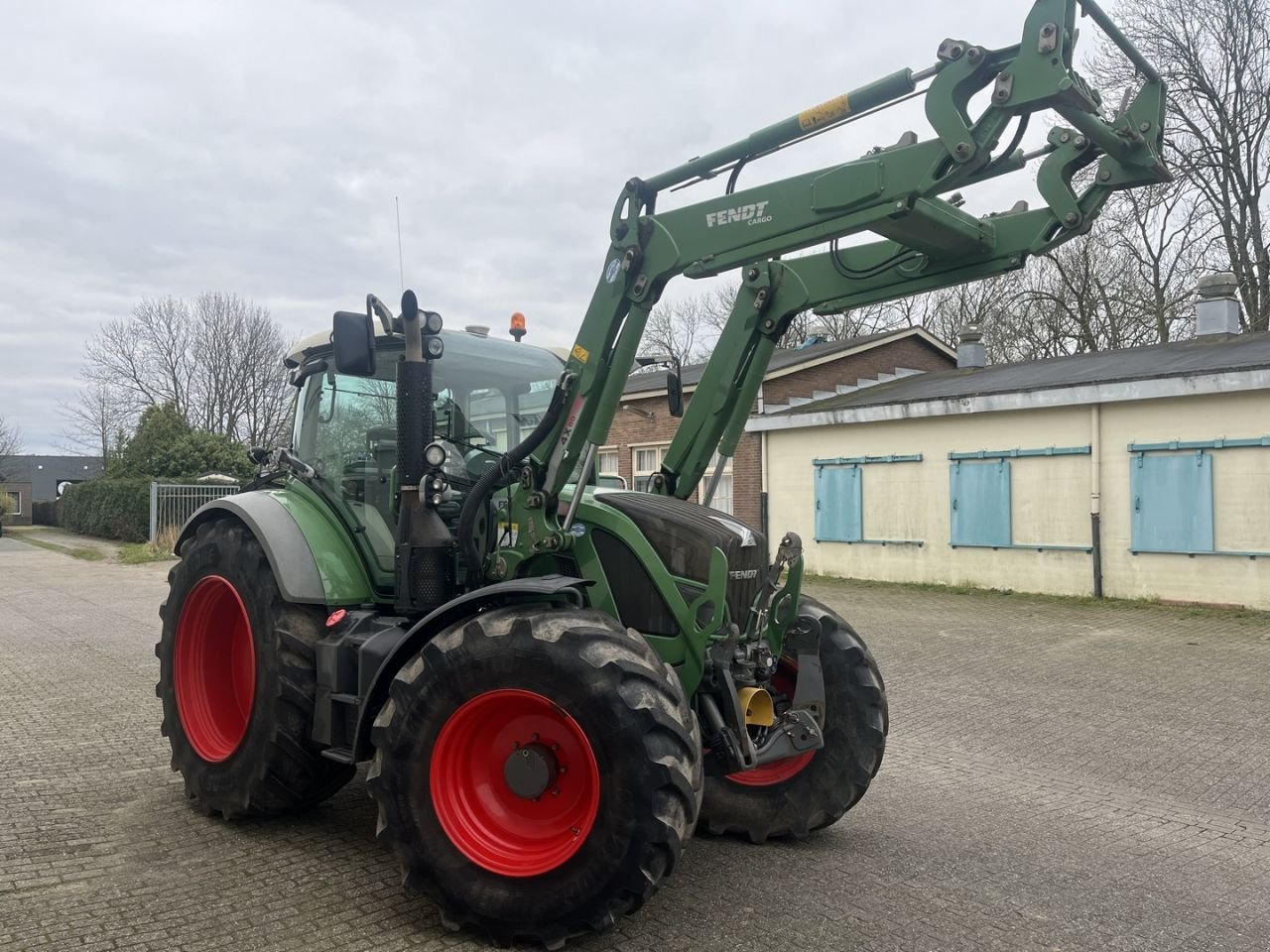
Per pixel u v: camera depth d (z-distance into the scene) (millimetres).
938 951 3236
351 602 4266
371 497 4508
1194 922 3520
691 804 3123
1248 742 6230
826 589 14656
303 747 4215
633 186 3889
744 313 4445
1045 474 13617
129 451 31578
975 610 12344
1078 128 3215
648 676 3184
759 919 3477
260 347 46969
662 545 3844
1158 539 12477
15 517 64875
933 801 5008
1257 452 11617
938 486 14836
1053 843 4379
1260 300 22375
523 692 3262
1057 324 26422
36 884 3684
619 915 3137
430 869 3307
